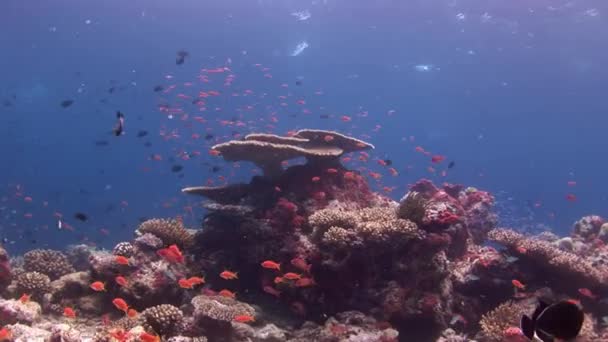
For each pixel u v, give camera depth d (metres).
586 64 43.59
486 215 13.52
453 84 57.50
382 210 9.72
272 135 11.62
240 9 44.38
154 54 54.97
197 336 7.66
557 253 9.31
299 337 8.23
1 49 53.47
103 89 62.28
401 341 8.60
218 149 10.70
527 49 41.69
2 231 28.03
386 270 8.87
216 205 10.65
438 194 12.00
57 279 10.58
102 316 8.72
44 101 69.81
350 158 16.47
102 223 36.00
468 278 9.38
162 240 10.30
